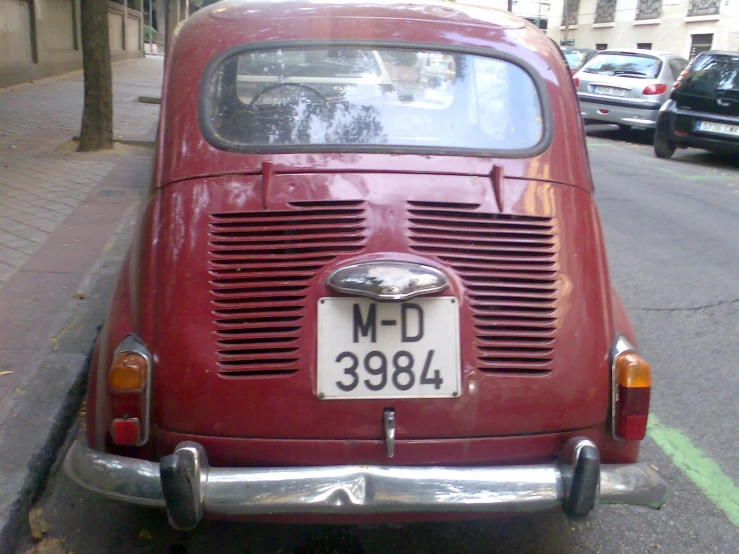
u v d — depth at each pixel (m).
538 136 2.87
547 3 45.62
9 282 5.08
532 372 2.46
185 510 2.24
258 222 2.52
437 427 2.40
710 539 3.11
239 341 2.40
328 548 3.00
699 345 5.00
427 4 3.35
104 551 2.95
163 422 2.41
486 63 3.04
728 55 12.20
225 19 3.12
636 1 33.03
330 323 2.40
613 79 15.12
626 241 7.41
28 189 7.64
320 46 3.00
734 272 6.50
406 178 2.63
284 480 2.28
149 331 2.45
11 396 3.69
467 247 2.53
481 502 2.28
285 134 2.80
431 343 2.42
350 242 2.49
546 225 2.63
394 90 2.96
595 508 2.34
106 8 9.60
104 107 9.79
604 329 2.58
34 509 3.15
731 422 4.05
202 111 2.80
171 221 2.56
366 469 2.31
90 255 5.72
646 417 2.51
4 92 14.67
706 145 12.30
